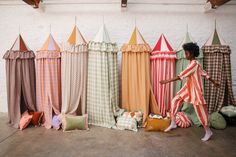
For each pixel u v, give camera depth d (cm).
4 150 303
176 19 499
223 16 498
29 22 509
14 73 406
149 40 500
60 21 505
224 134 368
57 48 430
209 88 436
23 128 397
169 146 315
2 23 511
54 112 422
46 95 415
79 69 413
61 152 295
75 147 312
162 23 499
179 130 389
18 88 414
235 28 500
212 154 288
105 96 411
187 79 344
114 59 428
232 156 282
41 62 418
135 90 426
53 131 384
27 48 427
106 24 501
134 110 428
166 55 421
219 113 427
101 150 301
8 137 354
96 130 388
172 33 500
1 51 513
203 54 441
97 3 499
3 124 429
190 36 470
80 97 421
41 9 494
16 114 416
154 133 373
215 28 469
